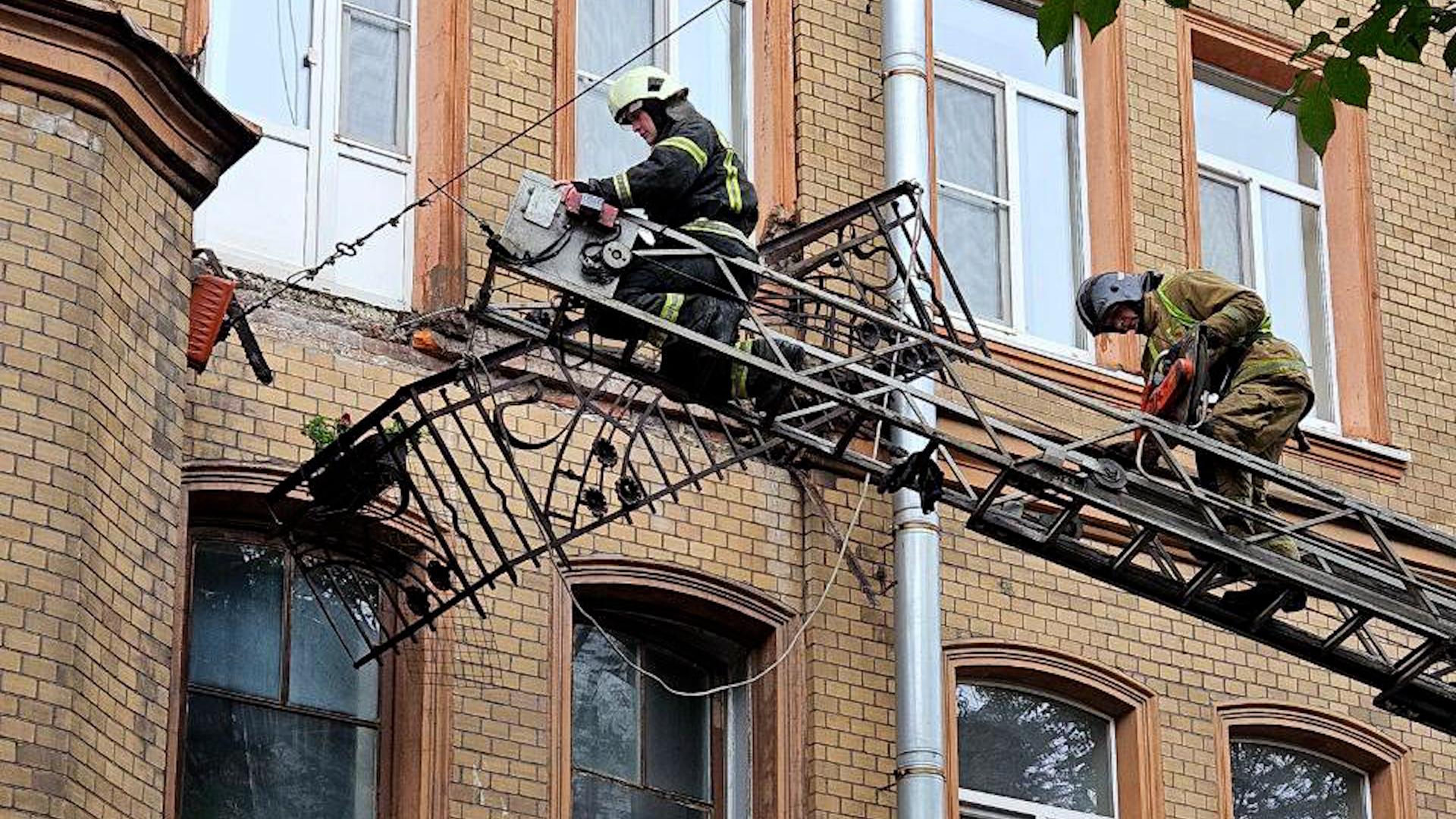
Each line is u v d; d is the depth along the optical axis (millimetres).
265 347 21578
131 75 19344
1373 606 21625
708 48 25234
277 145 22641
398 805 21312
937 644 23297
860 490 23781
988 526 21516
